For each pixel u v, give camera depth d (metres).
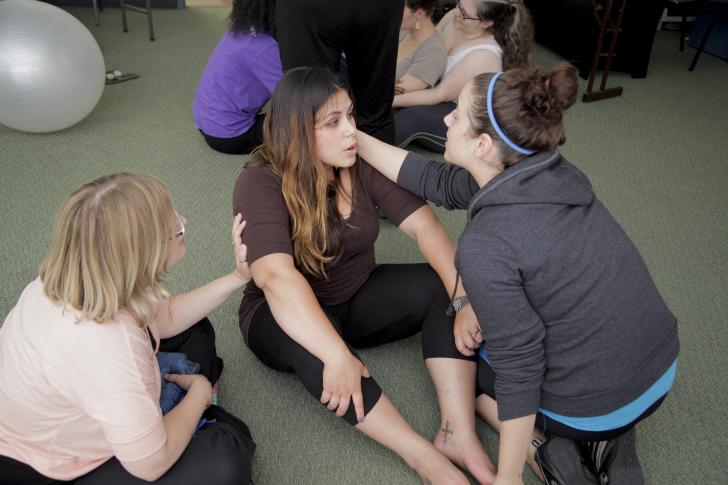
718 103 3.65
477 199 1.15
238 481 1.22
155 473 1.09
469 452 1.41
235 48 2.63
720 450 1.51
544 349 1.21
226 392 1.65
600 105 3.62
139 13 5.30
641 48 3.97
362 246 1.53
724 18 4.04
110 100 3.44
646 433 1.55
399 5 2.05
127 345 1.01
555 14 4.49
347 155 1.36
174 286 2.01
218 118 2.78
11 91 2.72
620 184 2.73
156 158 2.83
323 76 1.30
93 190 1.00
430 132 2.85
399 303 1.57
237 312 1.90
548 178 1.12
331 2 1.96
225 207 2.47
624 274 1.16
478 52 2.70
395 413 1.40
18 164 2.71
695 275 2.14
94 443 1.11
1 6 2.74
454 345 1.48
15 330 1.04
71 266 0.98
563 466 1.32
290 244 1.37
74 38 2.83
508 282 1.10
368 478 1.44
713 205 2.58
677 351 1.26
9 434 1.07
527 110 1.08
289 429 1.56
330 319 1.54
